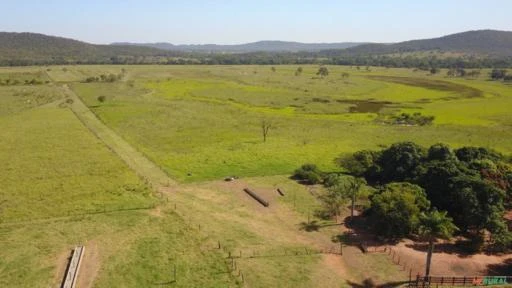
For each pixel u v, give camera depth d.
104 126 108.06
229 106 138.75
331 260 44.31
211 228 50.72
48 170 71.06
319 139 96.12
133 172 70.75
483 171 54.84
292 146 89.62
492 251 46.72
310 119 119.44
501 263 44.34
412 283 39.97
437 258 44.78
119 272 40.78
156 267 41.72
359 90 177.88
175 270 41.19
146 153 82.94
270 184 66.69
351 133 102.38
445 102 149.38
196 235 48.56
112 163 75.44
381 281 40.56
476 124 112.81
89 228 49.66
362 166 67.75
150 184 65.19
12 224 50.47
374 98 158.50
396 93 171.38
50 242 46.28
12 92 163.00
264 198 60.75
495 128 106.88
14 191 61.12
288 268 42.44
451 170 53.53
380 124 113.81
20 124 108.25
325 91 174.00
